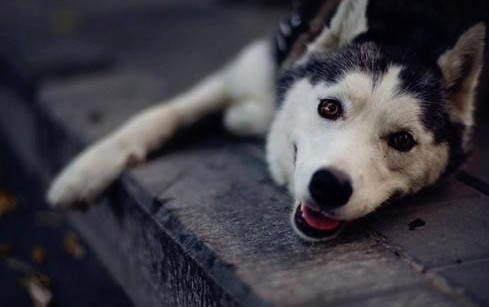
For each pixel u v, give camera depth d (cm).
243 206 89
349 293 72
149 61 152
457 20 98
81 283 106
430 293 72
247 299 73
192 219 86
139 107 124
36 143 135
